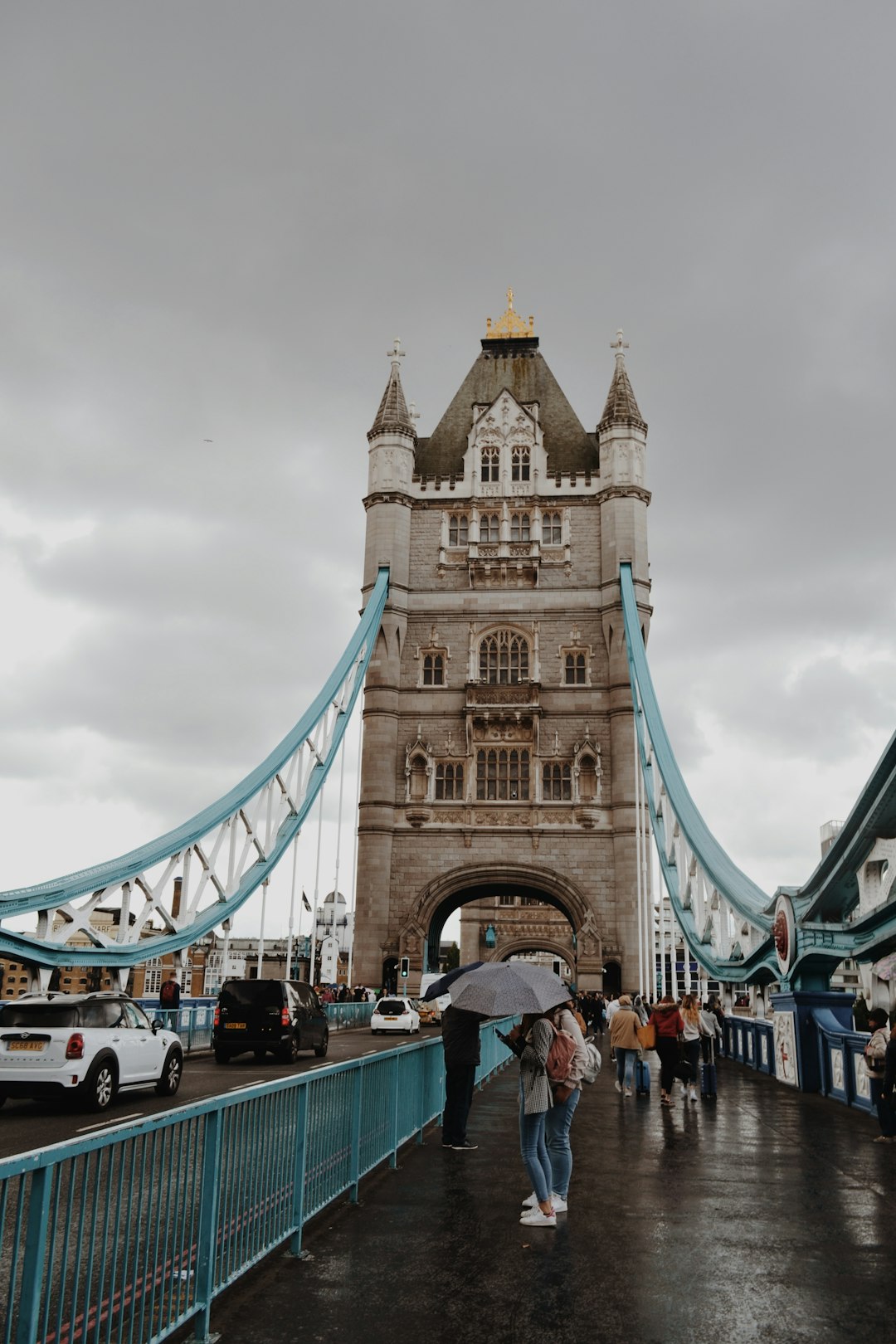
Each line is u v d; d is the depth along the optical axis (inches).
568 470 2706.7
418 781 2485.2
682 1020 800.9
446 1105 581.0
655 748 2096.5
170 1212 263.4
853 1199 449.4
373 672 2544.3
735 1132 655.1
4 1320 255.3
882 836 770.8
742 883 1327.5
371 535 2659.9
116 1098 801.6
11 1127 628.4
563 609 2583.7
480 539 2667.3
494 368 2933.1
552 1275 332.2
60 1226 360.8
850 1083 792.9
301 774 2217.0
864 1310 301.1
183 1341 271.7
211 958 2576.3
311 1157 380.2
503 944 3474.4
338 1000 2044.8
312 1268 338.3
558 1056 416.8
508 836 2428.6
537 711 2477.9
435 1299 307.1
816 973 946.1
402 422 2731.3
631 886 2358.5
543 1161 411.8
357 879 2425.0
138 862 1568.7
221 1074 1015.0
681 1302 307.4
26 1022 712.4
